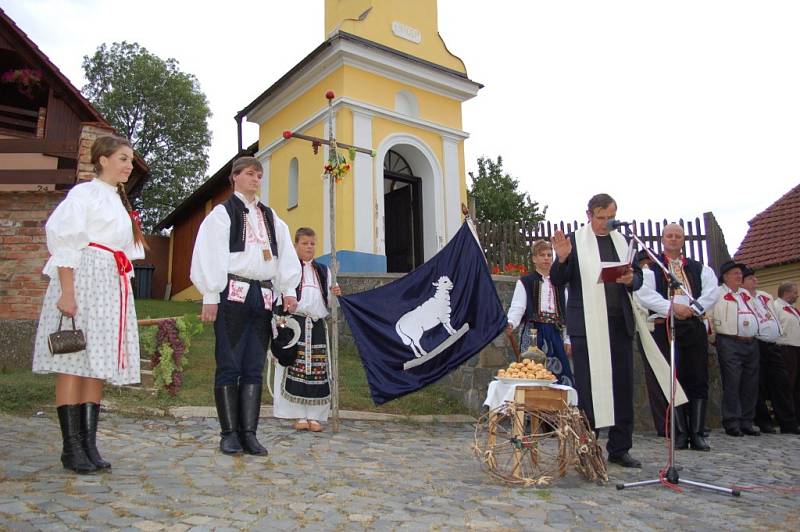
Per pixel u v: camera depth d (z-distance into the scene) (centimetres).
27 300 882
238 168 491
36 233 900
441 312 681
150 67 3441
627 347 507
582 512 354
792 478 511
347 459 484
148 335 699
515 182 2920
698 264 666
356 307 669
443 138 1452
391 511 336
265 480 393
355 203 1273
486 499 374
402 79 1398
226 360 472
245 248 475
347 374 862
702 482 463
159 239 2420
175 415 627
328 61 1331
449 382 829
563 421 441
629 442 508
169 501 330
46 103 1314
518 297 666
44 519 286
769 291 1576
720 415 918
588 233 519
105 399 653
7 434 493
